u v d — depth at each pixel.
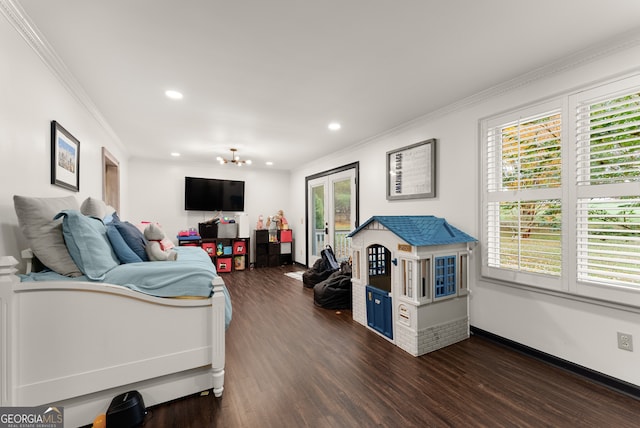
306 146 4.33
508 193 2.30
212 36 1.66
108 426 1.35
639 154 1.62
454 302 2.45
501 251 2.35
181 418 1.48
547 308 2.06
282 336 2.53
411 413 1.52
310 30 1.61
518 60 1.95
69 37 1.64
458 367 2.00
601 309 1.80
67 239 1.48
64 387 1.33
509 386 1.77
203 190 5.55
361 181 4.16
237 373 1.92
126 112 2.84
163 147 4.34
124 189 4.68
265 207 6.41
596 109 1.80
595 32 1.64
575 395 1.67
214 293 1.66
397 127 3.38
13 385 1.22
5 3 1.33
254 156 5.07
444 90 2.41
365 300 2.77
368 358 2.14
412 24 1.56
